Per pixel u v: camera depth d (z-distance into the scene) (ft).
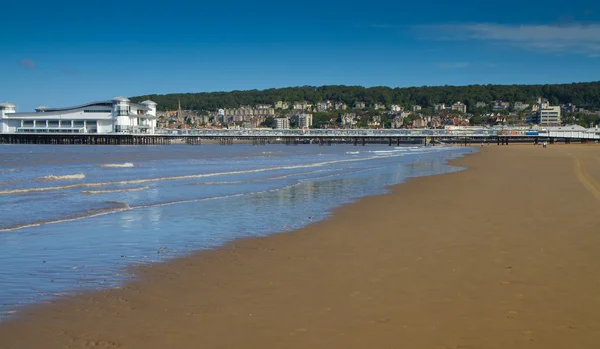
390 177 122.11
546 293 32.83
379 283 35.65
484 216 62.34
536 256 42.16
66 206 74.74
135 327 28.14
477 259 41.63
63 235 53.78
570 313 29.32
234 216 65.92
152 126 600.39
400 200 79.10
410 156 253.85
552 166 160.04
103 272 39.32
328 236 52.31
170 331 27.55
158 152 325.62
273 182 111.55
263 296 33.19
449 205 72.59
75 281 36.88
